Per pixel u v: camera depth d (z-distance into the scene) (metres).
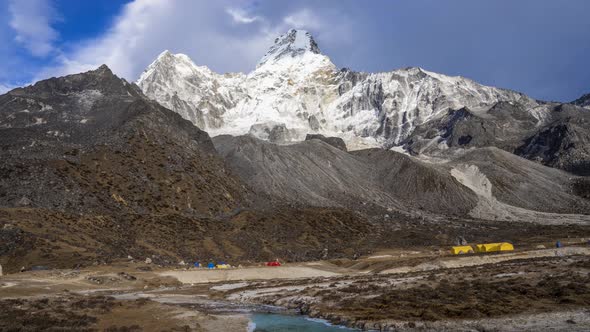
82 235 132.25
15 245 114.12
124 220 158.38
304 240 193.38
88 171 180.25
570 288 60.03
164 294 88.25
